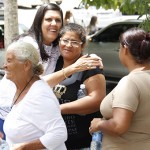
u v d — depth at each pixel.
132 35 2.73
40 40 3.59
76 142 3.28
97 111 3.25
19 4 13.17
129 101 2.59
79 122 3.25
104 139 2.84
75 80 3.26
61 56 3.61
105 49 10.52
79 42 3.34
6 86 3.10
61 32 3.38
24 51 2.76
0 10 10.41
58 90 3.27
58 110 2.77
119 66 10.30
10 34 8.11
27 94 2.75
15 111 2.77
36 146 2.69
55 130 2.70
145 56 2.71
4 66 2.81
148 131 2.68
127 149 2.71
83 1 5.10
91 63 3.17
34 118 2.71
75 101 3.17
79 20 13.83
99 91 3.19
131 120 2.66
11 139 2.79
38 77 2.87
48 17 3.59
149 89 2.64
